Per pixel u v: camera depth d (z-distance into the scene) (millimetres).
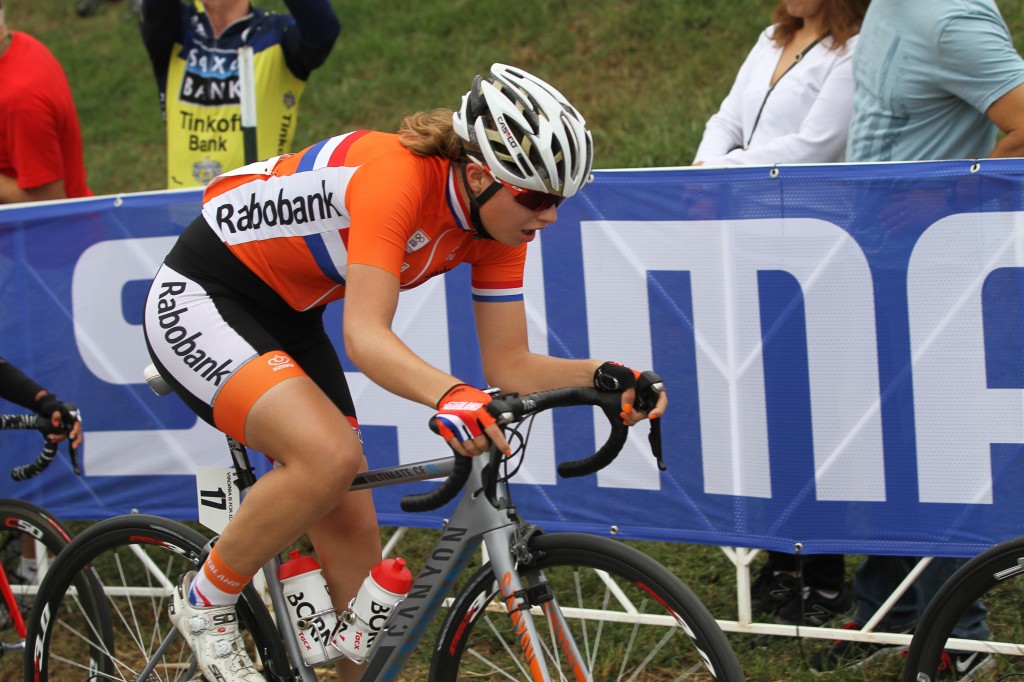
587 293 3787
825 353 3559
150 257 4258
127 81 10641
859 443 3559
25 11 12500
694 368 3707
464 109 2502
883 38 3832
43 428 3703
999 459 3432
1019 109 3572
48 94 4910
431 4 10141
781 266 3561
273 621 3145
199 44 5227
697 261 3650
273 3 9562
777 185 3529
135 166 9289
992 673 3393
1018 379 3383
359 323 2420
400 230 2494
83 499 4539
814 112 4262
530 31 9258
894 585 3760
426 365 2365
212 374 2742
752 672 3645
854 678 3547
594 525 3914
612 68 8656
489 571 2758
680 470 3768
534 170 2379
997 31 3631
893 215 3439
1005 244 3354
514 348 2928
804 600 3992
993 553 2729
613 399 2459
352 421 3213
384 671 2814
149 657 3611
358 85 9359
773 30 4637
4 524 3793
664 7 8945
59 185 5039
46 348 4449
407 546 4832
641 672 3174
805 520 3643
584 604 4035
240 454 3047
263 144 5258
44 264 4383
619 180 3682
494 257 2881
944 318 3438
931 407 3479
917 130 3830
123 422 4426
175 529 3150
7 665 4047
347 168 2615
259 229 2803
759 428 3652
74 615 3783
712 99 7852
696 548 4559
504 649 3439
